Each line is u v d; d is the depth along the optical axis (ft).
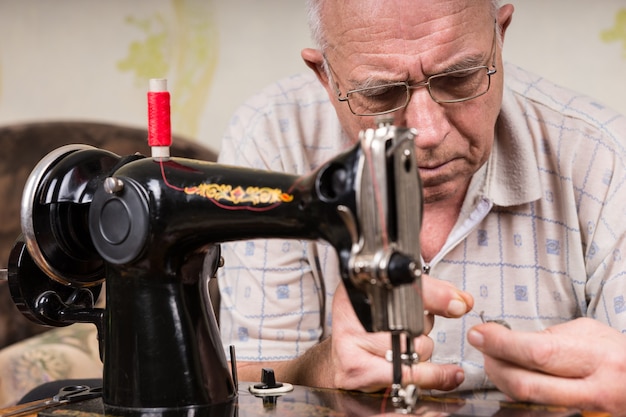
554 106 6.00
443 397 3.89
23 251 4.33
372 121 4.95
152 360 3.94
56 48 10.98
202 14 10.61
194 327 4.00
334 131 6.32
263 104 6.63
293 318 6.03
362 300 3.60
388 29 4.64
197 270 4.07
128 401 3.97
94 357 8.59
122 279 4.00
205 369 3.98
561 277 5.86
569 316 5.92
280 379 5.08
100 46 10.87
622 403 3.77
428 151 4.81
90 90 10.92
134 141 10.54
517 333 3.81
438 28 4.60
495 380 3.90
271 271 6.08
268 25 10.44
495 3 4.87
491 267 5.87
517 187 5.73
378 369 4.07
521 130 5.72
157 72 10.75
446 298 3.93
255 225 3.82
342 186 3.54
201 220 3.88
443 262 5.87
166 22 10.70
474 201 5.72
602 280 5.70
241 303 6.14
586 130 5.85
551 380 3.76
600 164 5.74
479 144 4.99
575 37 9.32
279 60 10.45
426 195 5.20
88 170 4.25
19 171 10.25
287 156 6.35
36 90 11.05
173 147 10.40
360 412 3.68
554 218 5.86
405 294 3.54
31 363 8.34
